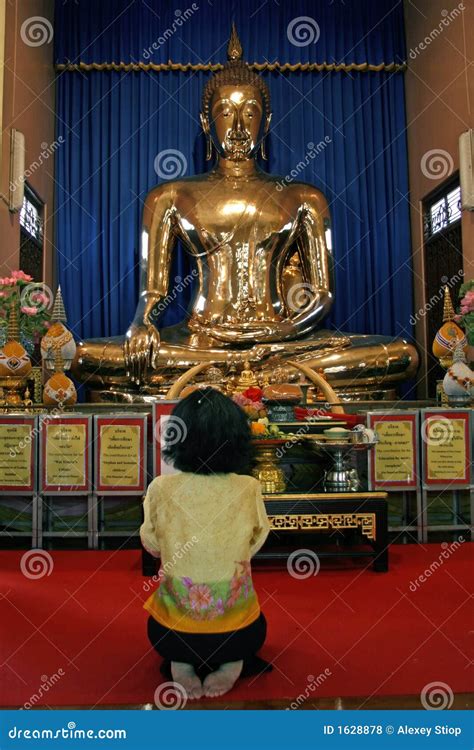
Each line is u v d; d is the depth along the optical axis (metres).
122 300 6.62
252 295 6.32
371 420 4.05
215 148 6.75
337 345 5.70
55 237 6.68
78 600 2.95
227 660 2.02
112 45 6.75
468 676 2.12
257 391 3.87
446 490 4.11
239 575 2.06
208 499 2.07
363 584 3.17
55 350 4.45
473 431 4.07
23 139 5.44
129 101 6.81
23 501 4.04
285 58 6.85
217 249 6.41
